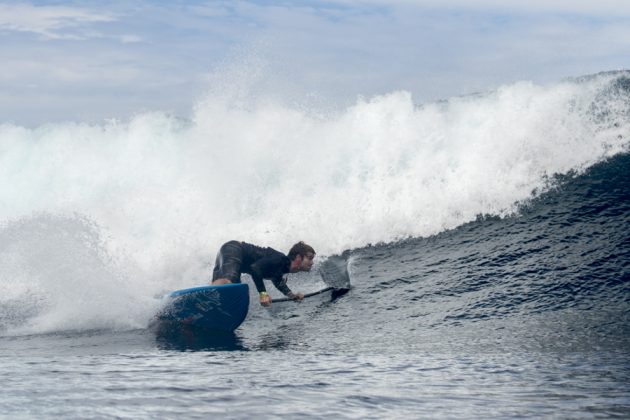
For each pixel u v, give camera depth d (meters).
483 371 16.78
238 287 24.84
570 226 29.91
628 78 37.66
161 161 44.16
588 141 35.19
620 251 27.00
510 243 29.64
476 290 26.09
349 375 16.28
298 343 22.28
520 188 33.84
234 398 13.35
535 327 22.11
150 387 14.55
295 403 12.93
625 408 12.62
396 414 12.12
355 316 25.22
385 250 32.69
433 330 22.81
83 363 18.62
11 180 50.22
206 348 21.83
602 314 22.78
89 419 11.55
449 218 33.69
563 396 13.71
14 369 17.47
